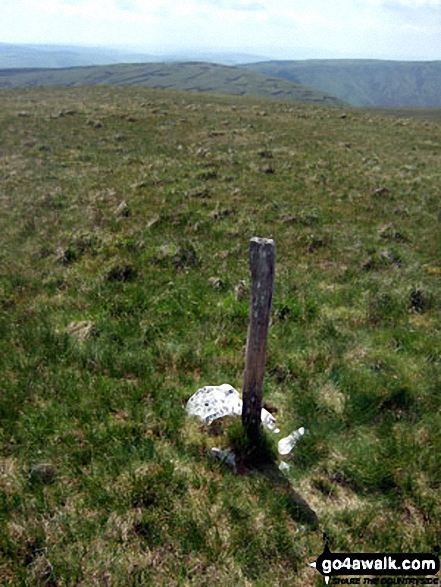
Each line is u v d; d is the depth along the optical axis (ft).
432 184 66.95
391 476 17.06
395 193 61.26
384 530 15.31
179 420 19.67
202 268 35.58
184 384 22.65
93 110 119.75
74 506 15.58
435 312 30.32
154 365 23.86
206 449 18.35
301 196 58.13
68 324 27.14
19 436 18.49
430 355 25.09
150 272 34.42
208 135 97.55
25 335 25.40
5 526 14.69
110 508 15.44
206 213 48.11
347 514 15.81
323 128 117.19
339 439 19.07
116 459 17.37
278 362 24.13
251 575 13.88
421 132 120.57
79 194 55.52
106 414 19.92
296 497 16.65
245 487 16.78
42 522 14.82
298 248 41.29
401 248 42.83
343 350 25.40
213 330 26.81
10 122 100.22
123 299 30.14
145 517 15.15
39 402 20.56
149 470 16.88
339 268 37.19
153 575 13.61
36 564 13.61
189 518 15.24
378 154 89.15
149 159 74.49
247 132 102.68
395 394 21.48
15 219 47.03
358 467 17.39
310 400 21.27
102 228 44.24
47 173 64.75
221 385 21.58
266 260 15.71
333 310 30.25
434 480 16.99
